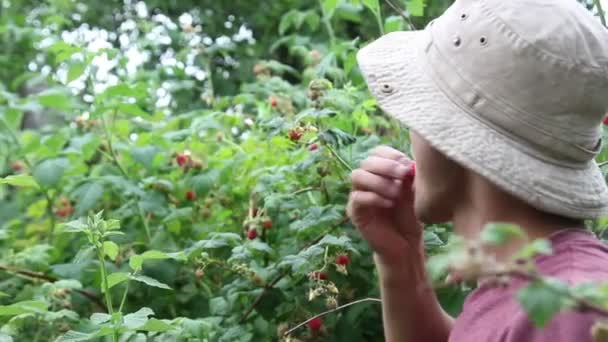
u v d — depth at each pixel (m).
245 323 2.37
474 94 1.42
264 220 2.46
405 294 1.81
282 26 3.65
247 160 2.84
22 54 5.88
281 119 2.46
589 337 1.21
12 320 2.46
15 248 3.37
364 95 2.91
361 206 1.75
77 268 2.73
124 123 3.32
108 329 2.04
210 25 5.51
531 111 1.39
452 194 1.50
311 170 2.51
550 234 1.41
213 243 2.31
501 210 1.43
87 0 5.91
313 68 3.37
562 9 1.40
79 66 3.15
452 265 0.93
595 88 1.39
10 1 6.32
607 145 2.26
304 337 2.31
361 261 2.33
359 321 2.39
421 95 1.48
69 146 3.26
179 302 2.74
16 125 3.73
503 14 1.41
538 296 0.90
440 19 1.53
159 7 5.66
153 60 4.79
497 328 1.35
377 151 1.79
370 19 4.68
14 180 2.57
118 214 2.96
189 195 2.99
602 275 1.31
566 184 1.40
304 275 2.31
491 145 1.39
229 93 5.02
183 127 3.71
